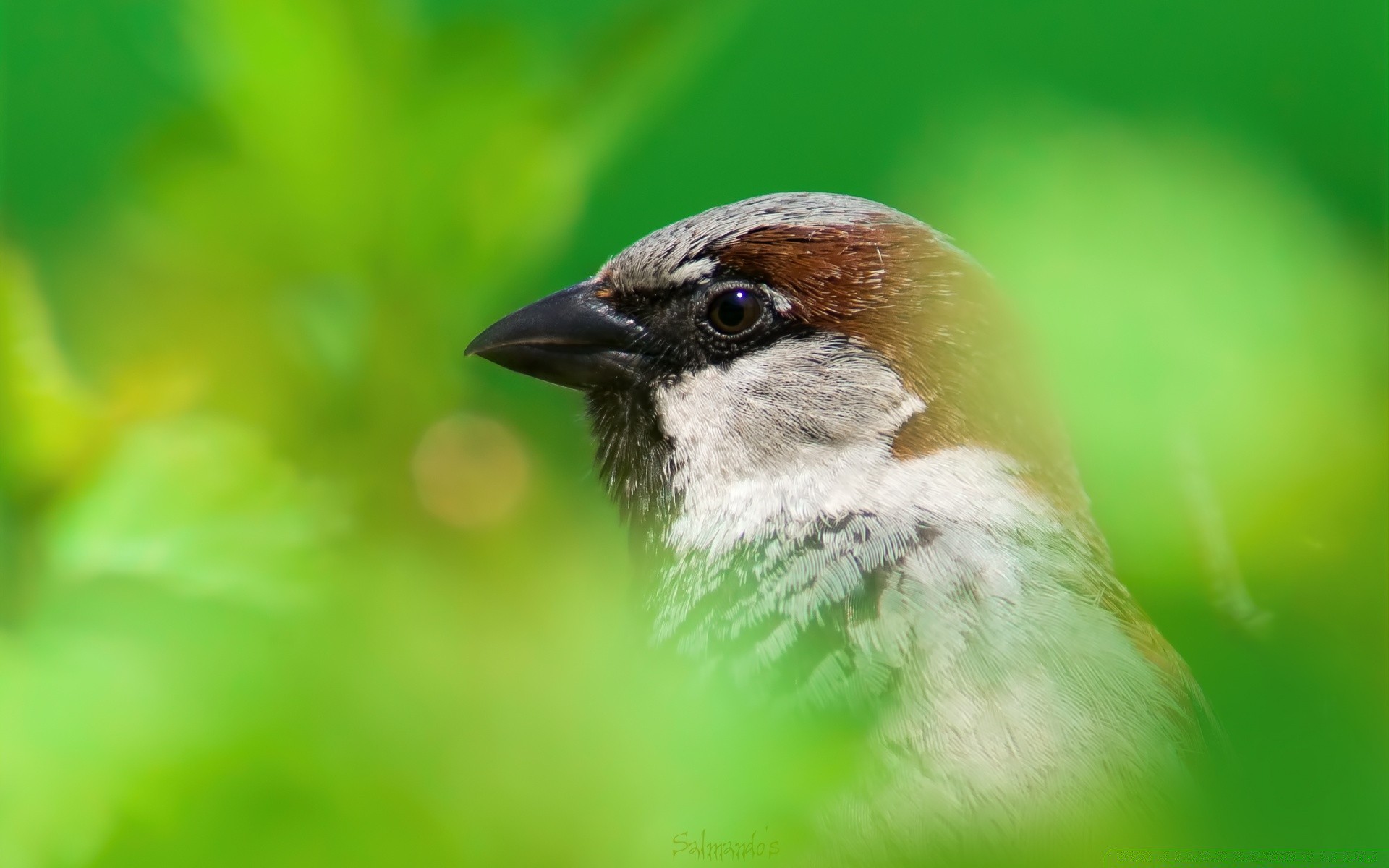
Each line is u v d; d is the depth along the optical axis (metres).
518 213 1.72
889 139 1.79
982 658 1.74
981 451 1.76
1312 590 1.63
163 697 1.06
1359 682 1.66
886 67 1.79
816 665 1.75
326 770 1.01
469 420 1.72
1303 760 1.39
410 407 1.72
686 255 1.77
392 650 1.12
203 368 1.72
